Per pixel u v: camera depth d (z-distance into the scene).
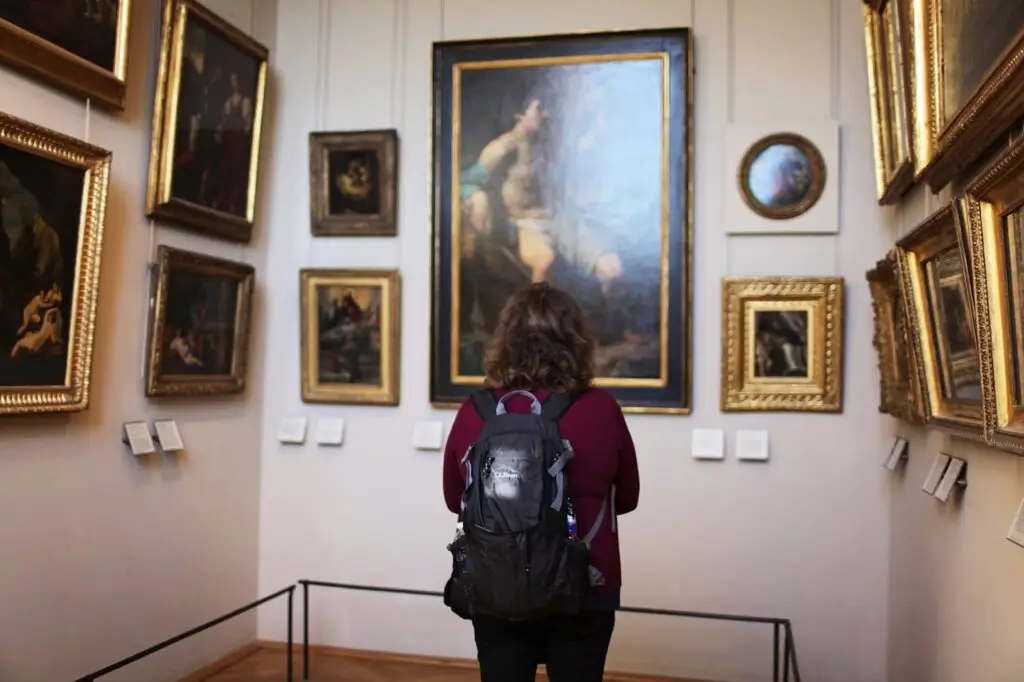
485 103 6.21
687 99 5.86
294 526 6.43
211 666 5.81
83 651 4.59
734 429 5.82
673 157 5.93
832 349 5.64
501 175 6.17
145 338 5.11
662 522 5.89
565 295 3.22
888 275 4.75
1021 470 3.09
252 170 6.01
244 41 5.78
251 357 6.36
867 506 5.62
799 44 5.84
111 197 4.81
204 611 5.74
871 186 5.69
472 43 6.22
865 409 5.65
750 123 5.82
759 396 5.73
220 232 5.73
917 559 4.69
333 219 6.38
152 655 5.19
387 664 6.06
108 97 4.59
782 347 5.73
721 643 5.78
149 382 5.06
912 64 3.88
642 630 5.89
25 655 4.20
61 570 4.44
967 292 3.27
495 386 3.13
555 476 2.84
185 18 5.12
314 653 6.27
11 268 3.97
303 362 6.39
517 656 2.97
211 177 5.56
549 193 6.10
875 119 4.93
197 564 5.67
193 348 5.49
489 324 6.17
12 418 4.12
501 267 6.16
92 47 4.48
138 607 5.06
